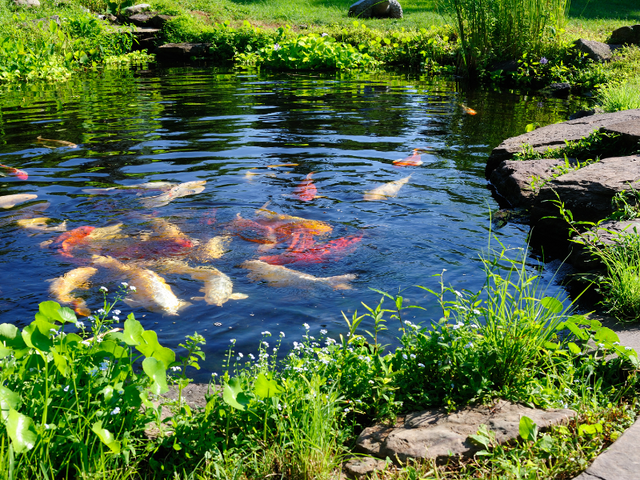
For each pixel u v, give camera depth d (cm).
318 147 837
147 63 1830
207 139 877
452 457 253
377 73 1647
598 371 320
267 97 1230
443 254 505
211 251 510
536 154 726
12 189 652
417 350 313
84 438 253
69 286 441
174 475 249
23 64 1474
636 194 516
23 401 255
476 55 1523
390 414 286
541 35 1540
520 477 232
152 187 661
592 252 448
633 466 233
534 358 320
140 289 436
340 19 2298
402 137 900
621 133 679
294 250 513
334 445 267
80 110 1085
